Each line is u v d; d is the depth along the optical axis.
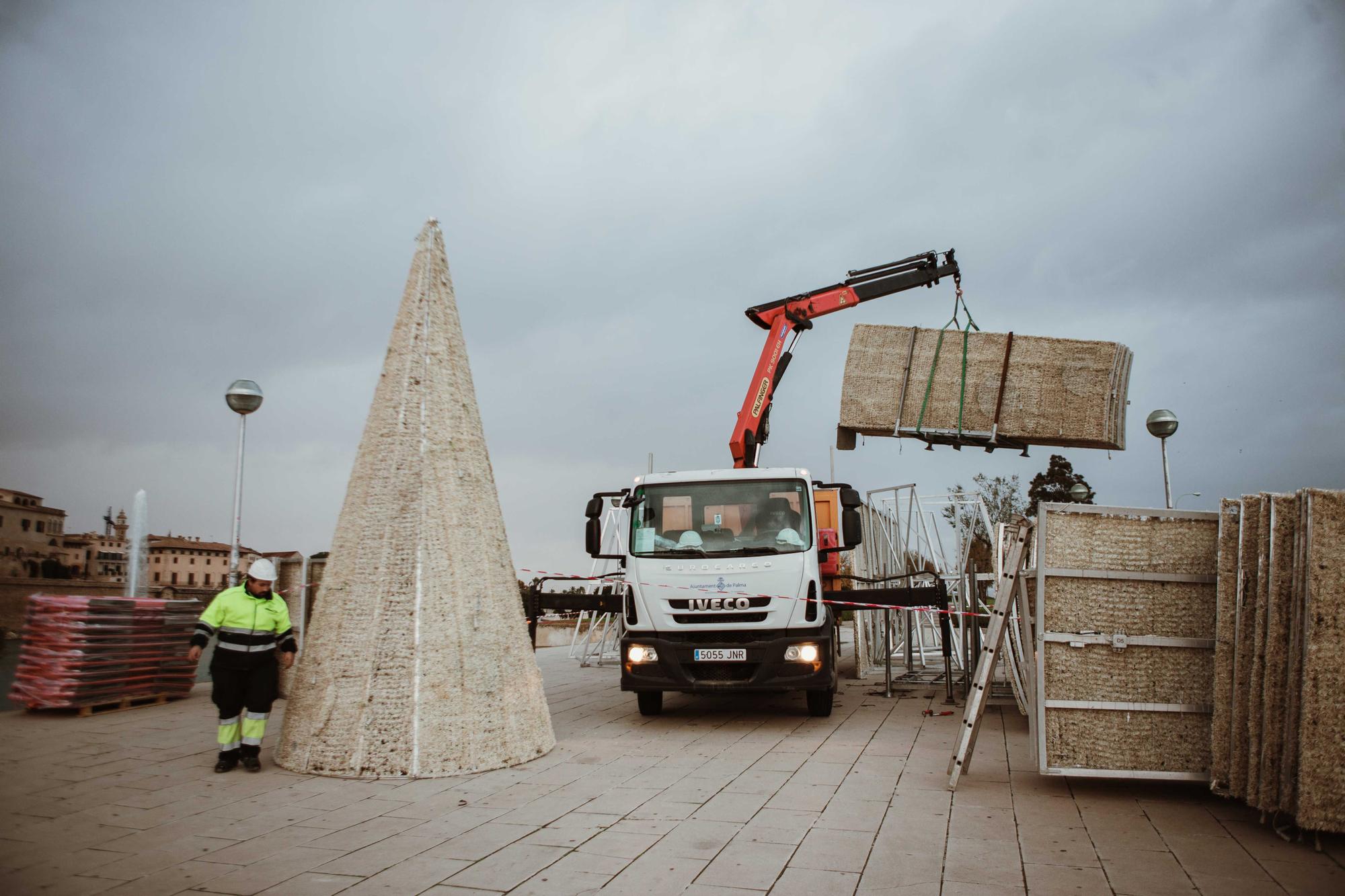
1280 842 5.36
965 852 5.20
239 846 5.39
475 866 5.00
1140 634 6.39
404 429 7.93
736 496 10.21
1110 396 12.02
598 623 20.31
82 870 4.95
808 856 5.13
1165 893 4.51
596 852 5.23
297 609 12.03
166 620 11.30
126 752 8.13
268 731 9.59
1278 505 5.70
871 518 14.95
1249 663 5.83
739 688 9.52
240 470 12.54
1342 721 5.22
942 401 12.52
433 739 7.24
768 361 14.71
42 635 10.34
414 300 8.40
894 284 15.73
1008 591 6.92
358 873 4.89
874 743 8.70
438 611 7.53
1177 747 6.26
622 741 8.92
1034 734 7.01
